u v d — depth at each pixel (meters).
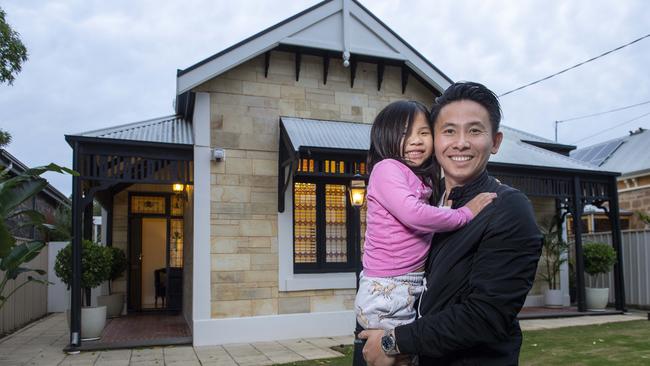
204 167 7.92
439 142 1.58
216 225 7.89
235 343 7.66
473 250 1.39
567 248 10.87
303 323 8.05
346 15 8.43
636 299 11.16
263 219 8.12
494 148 1.65
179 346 7.46
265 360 6.42
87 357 6.74
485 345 1.35
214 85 8.15
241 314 7.84
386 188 1.61
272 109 8.42
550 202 11.27
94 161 7.48
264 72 8.43
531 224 1.36
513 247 1.32
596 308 10.52
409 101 1.78
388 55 8.66
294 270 8.27
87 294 8.43
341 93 8.88
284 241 8.14
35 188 6.66
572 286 11.77
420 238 1.60
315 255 8.42
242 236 7.98
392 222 1.61
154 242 12.34
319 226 8.47
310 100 8.66
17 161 11.20
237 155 8.12
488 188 1.56
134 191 11.38
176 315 10.92
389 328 1.56
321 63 8.80
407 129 1.69
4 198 6.32
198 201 7.84
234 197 8.02
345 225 8.64
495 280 1.30
